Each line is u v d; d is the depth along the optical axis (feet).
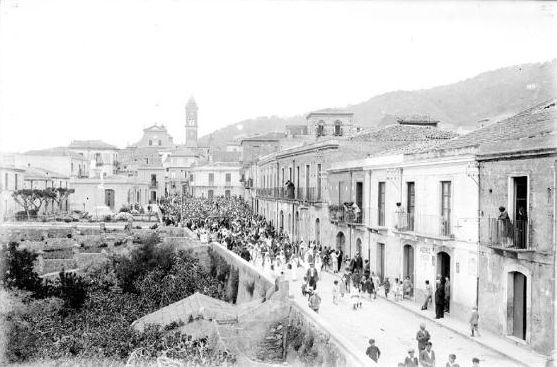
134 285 119.24
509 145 70.03
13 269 92.73
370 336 70.13
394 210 102.47
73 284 98.94
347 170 124.57
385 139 140.77
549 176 62.75
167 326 78.95
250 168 286.25
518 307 68.59
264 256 124.57
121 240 144.36
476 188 76.74
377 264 108.58
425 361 56.95
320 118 211.20
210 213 225.56
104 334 72.02
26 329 71.15
